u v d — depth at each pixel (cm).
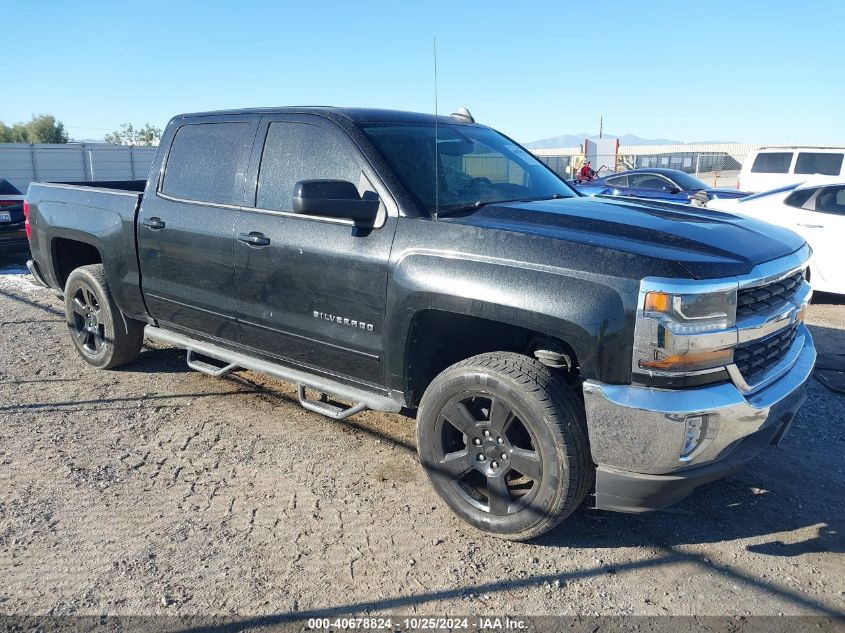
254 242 409
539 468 316
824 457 430
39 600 294
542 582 309
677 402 287
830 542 340
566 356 341
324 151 396
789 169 1597
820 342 678
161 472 405
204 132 463
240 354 457
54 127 6562
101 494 380
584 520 361
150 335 514
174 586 303
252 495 380
